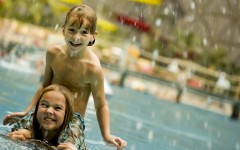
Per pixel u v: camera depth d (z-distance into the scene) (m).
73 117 2.79
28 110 2.88
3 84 5.33
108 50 11.84
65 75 2.88
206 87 12.23
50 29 10.97
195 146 4.63
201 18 16.59
